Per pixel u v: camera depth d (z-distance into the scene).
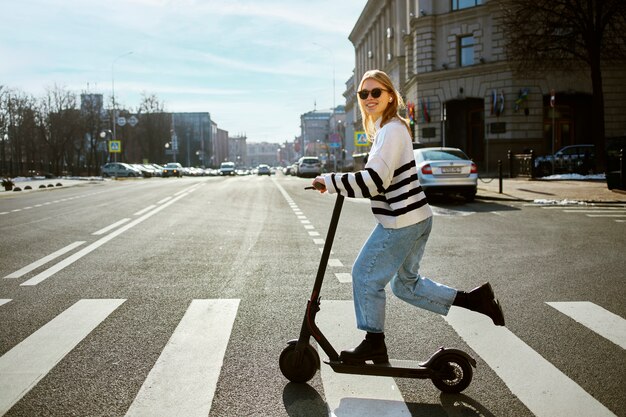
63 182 42.25
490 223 12.11
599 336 4.50
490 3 35.91
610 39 29.11
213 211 15.38
